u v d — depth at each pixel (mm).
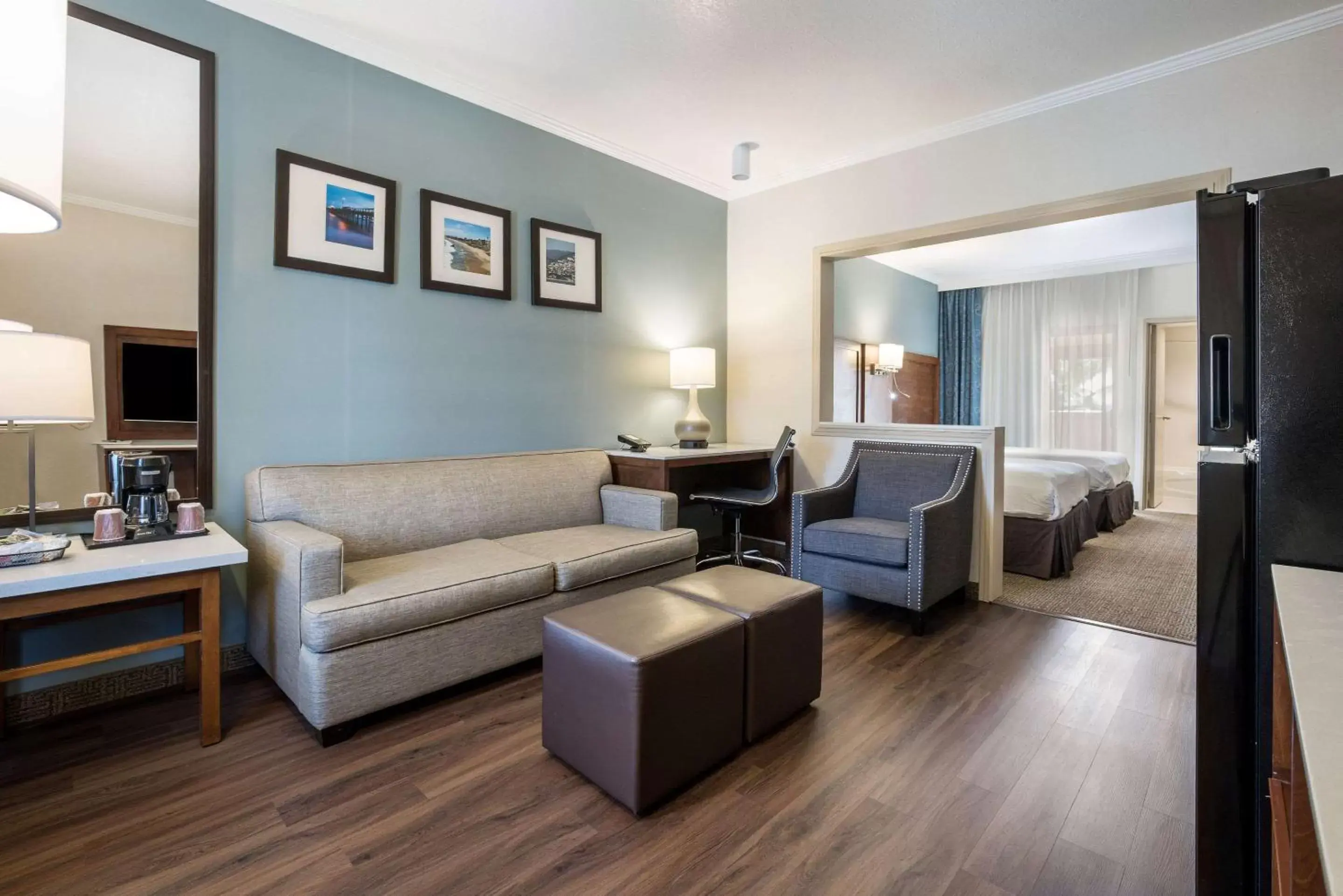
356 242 2682
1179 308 5984
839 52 2693
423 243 2889
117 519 1938
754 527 4305
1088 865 1396
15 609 1551
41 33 925
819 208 3982
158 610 2238
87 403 1828
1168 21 2455
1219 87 2639
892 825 1529
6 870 1357
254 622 2297
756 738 1898
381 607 1918
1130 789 1674
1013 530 3836
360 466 2564
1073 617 3035
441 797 1630
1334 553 907
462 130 3023
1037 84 2949
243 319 2402
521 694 2223
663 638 1654
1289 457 929
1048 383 6645
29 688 2008
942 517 2906
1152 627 2896
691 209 4203
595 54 2729
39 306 1994
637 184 3842
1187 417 6504
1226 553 1017
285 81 2482
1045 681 2332
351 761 1788
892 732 1967
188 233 2268
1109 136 2912
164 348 2230
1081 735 1948
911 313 6723
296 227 2518
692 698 1667
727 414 4512
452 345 3021
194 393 2297
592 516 3219
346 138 2652
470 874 1361
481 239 3094
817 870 1376
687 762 1659
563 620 1773
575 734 1715
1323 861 331
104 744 1878
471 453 3107
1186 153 2723
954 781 1709
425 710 2096
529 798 1630
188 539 2006
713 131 3477
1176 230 5133
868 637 2783
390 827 1511
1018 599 3340
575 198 3518
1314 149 2451
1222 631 1023
